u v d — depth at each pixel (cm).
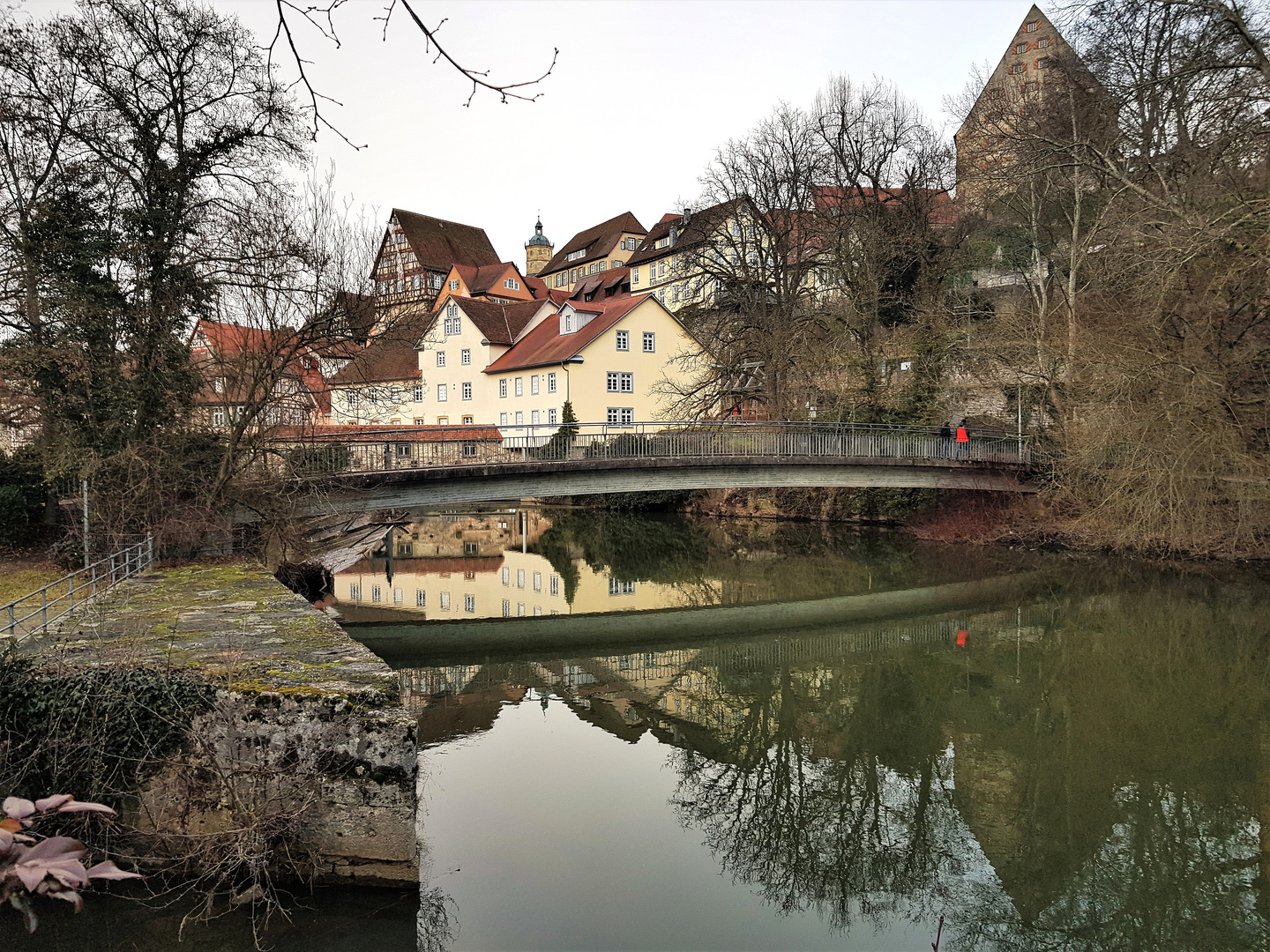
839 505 3569
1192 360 2086
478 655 1761
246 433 1748
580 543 3459
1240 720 1287
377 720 698
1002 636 1875
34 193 1571
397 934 668
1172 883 841
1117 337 2245
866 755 1203
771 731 1300
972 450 2862
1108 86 2219
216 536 1666
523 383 5053
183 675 730
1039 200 3111
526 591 2427
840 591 2367
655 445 2586
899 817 1001
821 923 758
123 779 704
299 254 1661
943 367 3262
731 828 945
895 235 3772
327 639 901
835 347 3528
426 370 6031
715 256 3819
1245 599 2011
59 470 1513
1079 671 1578
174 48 1692
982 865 889
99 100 1633
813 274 4034
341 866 700
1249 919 785
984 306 3703
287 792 695
